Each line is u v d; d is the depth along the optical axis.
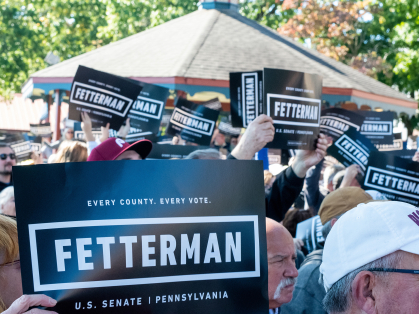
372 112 6.60
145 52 12.29
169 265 1.33
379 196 3.82
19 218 1.31
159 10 21.84
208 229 1.35
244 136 2.94
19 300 1.25
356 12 20.89
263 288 1.36
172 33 13.20
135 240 1.32
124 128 5.16
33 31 22.33
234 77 3.48
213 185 1.37
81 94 4.23
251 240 1.37
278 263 2.12
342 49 21.72
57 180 1.32
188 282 1.33
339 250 1.37
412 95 22.81
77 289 1.29
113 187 1.33
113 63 12.06
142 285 1.31
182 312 1.32
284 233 2.17
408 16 20.75
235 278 1.35
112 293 1.30
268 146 3.13
